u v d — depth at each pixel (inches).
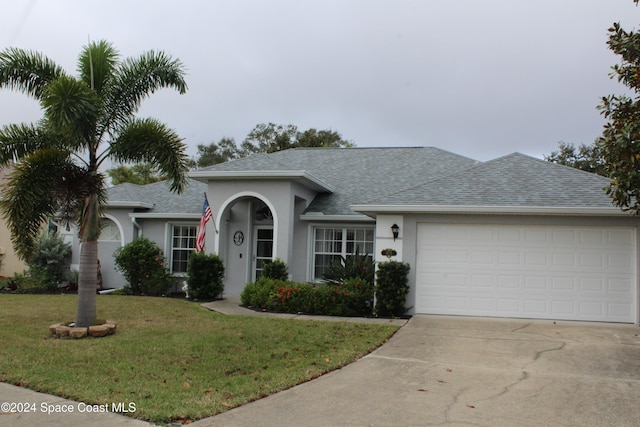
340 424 209.0
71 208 397.1
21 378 260.1
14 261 912.9
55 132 354.3
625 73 355.9
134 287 655.1
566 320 466.0
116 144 391.2
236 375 277.6
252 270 668.1
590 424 212.2
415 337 384.2
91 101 354.0
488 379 274.7
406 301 496.7
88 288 377.7
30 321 419.8
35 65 382.0
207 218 615.8
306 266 641.6
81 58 397.7
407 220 500.4
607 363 309.7
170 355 314.7
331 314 498.3
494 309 480.1
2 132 372.5
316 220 637.3
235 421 210.7
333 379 273.0
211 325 419.2
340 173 765.3
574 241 470.0
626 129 329.1
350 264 557.6
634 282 457.4
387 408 228.5
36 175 358.6
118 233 752.3
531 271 475.8
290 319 460.4
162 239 727.1
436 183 533.0
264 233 675.4
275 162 625.0
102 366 286.2
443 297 491.5
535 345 358.0
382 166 777.6
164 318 451.2
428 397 244.2
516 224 479.5
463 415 220.7
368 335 384.5
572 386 262.7
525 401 239.6
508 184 512.1
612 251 462.9
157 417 210.4
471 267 487.8
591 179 507.8
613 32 360.5
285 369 288.4
